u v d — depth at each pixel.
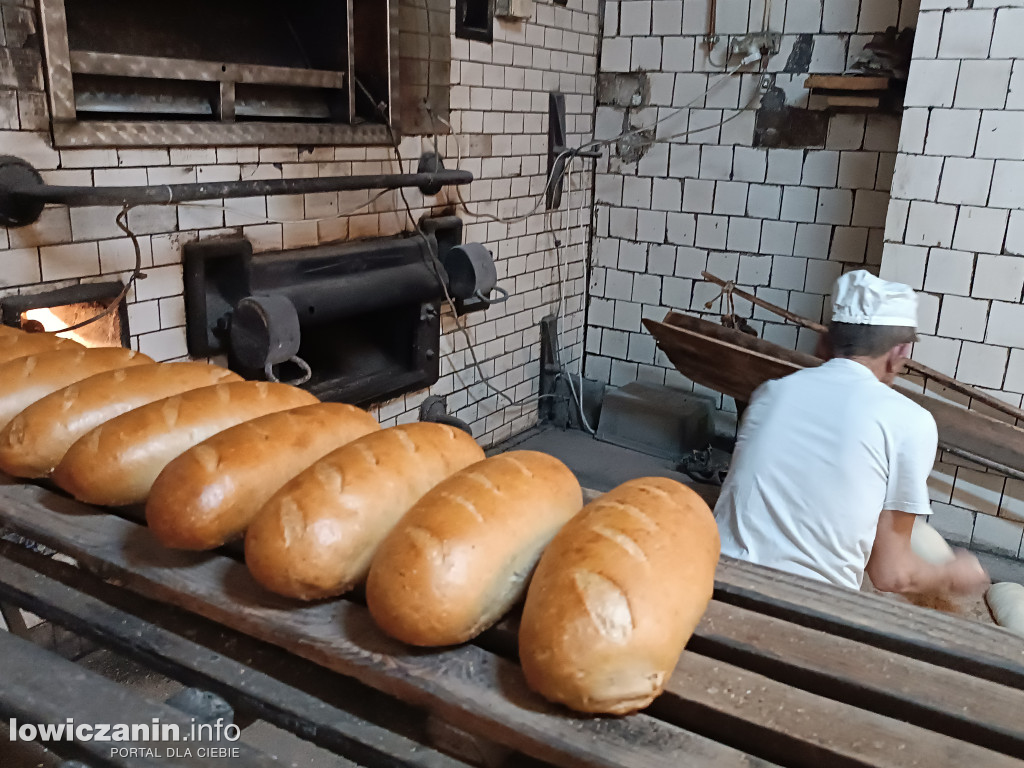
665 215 3.97
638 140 3.94
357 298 2.59
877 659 0.83
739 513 1.68
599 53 3.94
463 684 0.77
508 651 0.85
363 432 1.10
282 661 0.92
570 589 0.75
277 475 0.96
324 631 0.84
